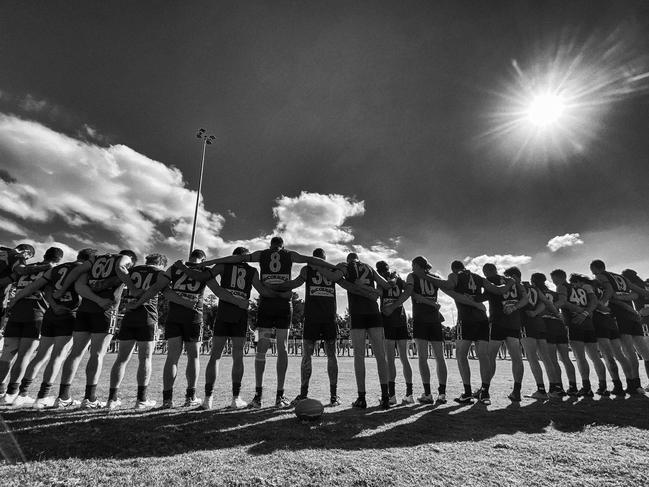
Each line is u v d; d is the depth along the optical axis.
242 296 4.85
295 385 6.99
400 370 11.57
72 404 4.67
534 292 6.23
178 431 3.30
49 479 2.17
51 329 4.89
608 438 3.27
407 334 5.89
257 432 3.33
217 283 4.77
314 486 2.14
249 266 5.10
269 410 4.42
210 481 2.19
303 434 3.28
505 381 8.27
